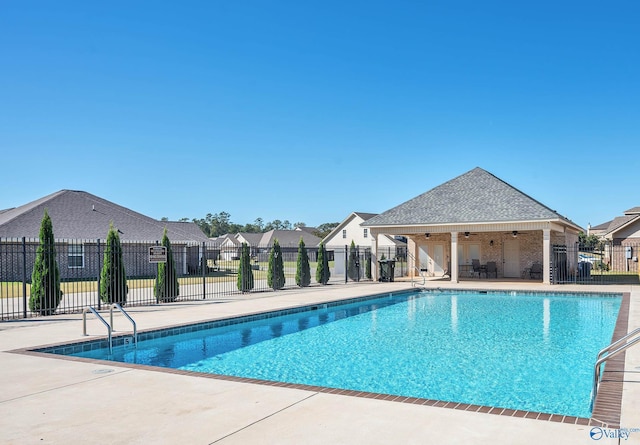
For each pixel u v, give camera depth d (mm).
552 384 7750
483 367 8891
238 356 9898
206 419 4957
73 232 31281
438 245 31703
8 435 4531
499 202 25594
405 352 10219
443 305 18172
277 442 4324
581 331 12570
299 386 6250
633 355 8117
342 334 12320
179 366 9070
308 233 77375
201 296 19156
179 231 39750
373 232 27922
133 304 16516
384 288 22469
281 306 15648
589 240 55406
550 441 4297
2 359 7961
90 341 9773
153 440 4391
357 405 5402
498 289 21312
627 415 5035
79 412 5207
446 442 4285
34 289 14047
